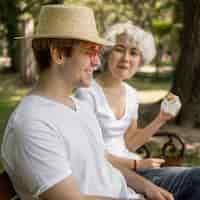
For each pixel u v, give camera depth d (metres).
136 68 2.63
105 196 1.83
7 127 1.66
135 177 2.13
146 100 11.56
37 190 1.57
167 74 19.55
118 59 2.54
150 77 18.52
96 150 1.83
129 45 2.54
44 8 1.77
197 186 2.14
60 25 1.69
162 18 17.41
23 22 11.68
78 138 1.71
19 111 1.64
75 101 1.86
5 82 15.58
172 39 18.09
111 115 2.50
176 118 7.90
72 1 14.12
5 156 1.65
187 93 7.88
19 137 1.58
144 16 17.02
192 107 7.80
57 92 1.74
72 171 1.69
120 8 17.39
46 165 1.57
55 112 1.67
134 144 2.66
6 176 1.74
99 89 2.53
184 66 7.93
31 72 14.91
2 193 1.71
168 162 2.86
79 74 1.73
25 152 1.57
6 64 24.02
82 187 1.74
